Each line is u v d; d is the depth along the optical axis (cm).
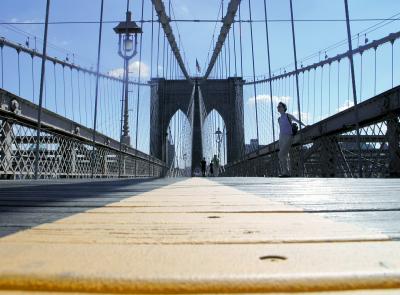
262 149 1145
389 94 503
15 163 547
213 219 100
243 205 139
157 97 3234
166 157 3148
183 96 3241
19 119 556
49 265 49
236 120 3053
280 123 661
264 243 67
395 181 360
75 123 778
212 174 2362
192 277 44
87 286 41
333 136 696
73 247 62
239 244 65
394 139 504
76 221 95
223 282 42
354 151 619
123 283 42
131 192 225
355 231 80
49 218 101
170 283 42
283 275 45
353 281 44
